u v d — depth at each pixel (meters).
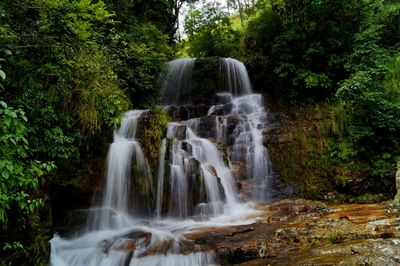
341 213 6.29
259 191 8.48
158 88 10.86
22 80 4.84
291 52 10.63
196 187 7.27
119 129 7.26
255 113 10.56
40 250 4.56
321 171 8.51
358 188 7.97
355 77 8.06
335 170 8.32
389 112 7.99
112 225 6.30
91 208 6.29
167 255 4.80
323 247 4.46
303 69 10.16
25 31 4.95
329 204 7.71
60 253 5.25
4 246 3.85
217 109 11.31
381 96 8.19
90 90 5.75
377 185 7.97
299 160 8.82
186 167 7.36
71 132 5.61
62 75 5.38
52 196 5.73
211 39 15.30
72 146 5.41
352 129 8.21
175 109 10.85
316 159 8.69
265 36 12.34
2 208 3.55
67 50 5.46
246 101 11.79
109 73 6.44
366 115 8.20
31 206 3.87
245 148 9.31
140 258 4.80
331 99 9.73
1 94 4.58
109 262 4.92
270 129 9.53
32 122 4.82
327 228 5.17
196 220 6.83
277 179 8.81
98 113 5.95
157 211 6.88
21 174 3.79
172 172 7.16
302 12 10.34
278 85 11.25
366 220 5.45
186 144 7.92
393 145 8.09
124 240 5.45
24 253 4.23
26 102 4.73
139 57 8.89
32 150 4.71
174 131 8.47
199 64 12.54
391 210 6.25
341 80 9.30
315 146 8.84
